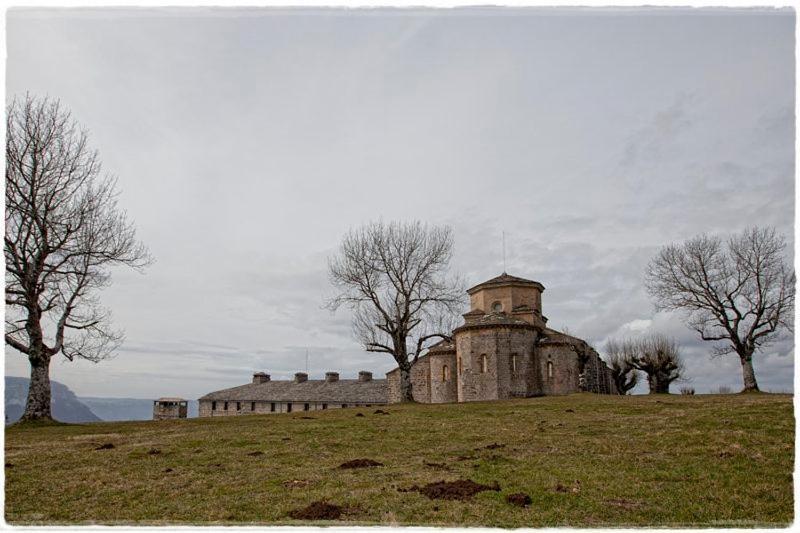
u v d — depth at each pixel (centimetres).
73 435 2281
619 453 1602
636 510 1077
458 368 4744
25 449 1892
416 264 4772
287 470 1467
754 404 2511
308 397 7331
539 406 3097
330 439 1998
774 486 1212
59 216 2928
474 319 5356
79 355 3172
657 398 3450
